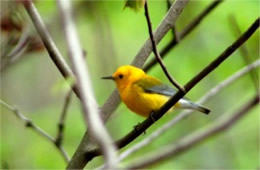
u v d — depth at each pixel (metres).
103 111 8.52
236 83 15.65
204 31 15.80
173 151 4.63
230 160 15.41
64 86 6.58
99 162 13.90
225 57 6.40
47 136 8.85
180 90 6.77
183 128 15.58
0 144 14.48
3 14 7.49
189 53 15.80
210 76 15.44
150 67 10.75
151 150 14.61
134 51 16.39
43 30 7.21
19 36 8.33
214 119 15.68
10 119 15.73
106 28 15.12
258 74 14.52
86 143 7.79
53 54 7.31
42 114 15.49
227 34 15.66
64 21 3.95
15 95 16.75
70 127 14.93
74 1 13.44
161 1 15.02
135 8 6.00
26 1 7.05
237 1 14.95
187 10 15.21
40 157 14.27
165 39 15.52
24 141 14.91
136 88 9.76
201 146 15.52
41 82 17.23
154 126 14.83
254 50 14.70
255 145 16.45
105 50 15.76
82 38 17.31
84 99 3.72
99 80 16.22
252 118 16.89
